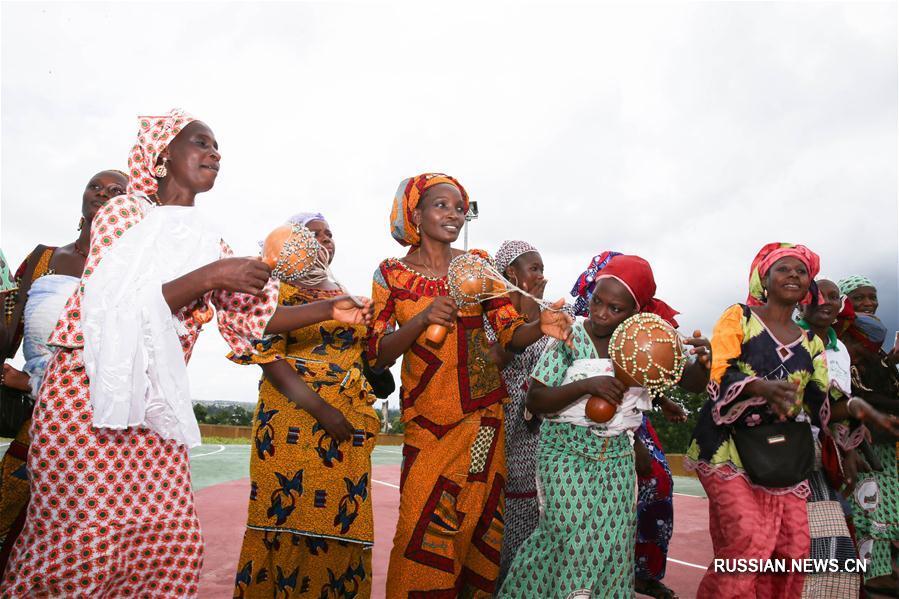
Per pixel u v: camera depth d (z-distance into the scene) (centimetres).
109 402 213
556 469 334
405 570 330
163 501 232
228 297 266
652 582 442
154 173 254
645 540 441
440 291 348
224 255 254
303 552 324
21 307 365
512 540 410
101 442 223
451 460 338
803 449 341
